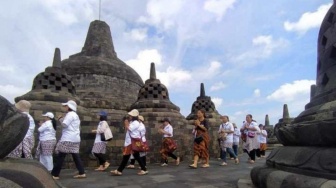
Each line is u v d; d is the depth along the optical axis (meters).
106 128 9.99
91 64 24.91
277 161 5.00
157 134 13.47
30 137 6.43
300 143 4.70
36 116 11.98
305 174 4.06
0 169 2.60
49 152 7.55
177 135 14.69
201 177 8.10
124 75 26.06
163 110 16.45
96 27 29.11
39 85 14.55
